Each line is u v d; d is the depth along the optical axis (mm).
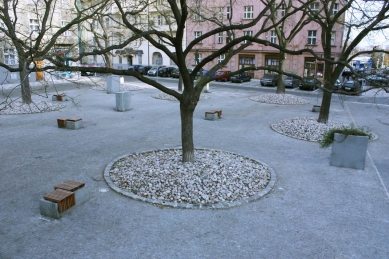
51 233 5055
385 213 6016
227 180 6910
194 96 7203
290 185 7176
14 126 12180
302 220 5664
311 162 8789
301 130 11961
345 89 26266
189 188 6461
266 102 20078
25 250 4613
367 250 4844
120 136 10984
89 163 8203
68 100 18641
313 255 4684
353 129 8664
